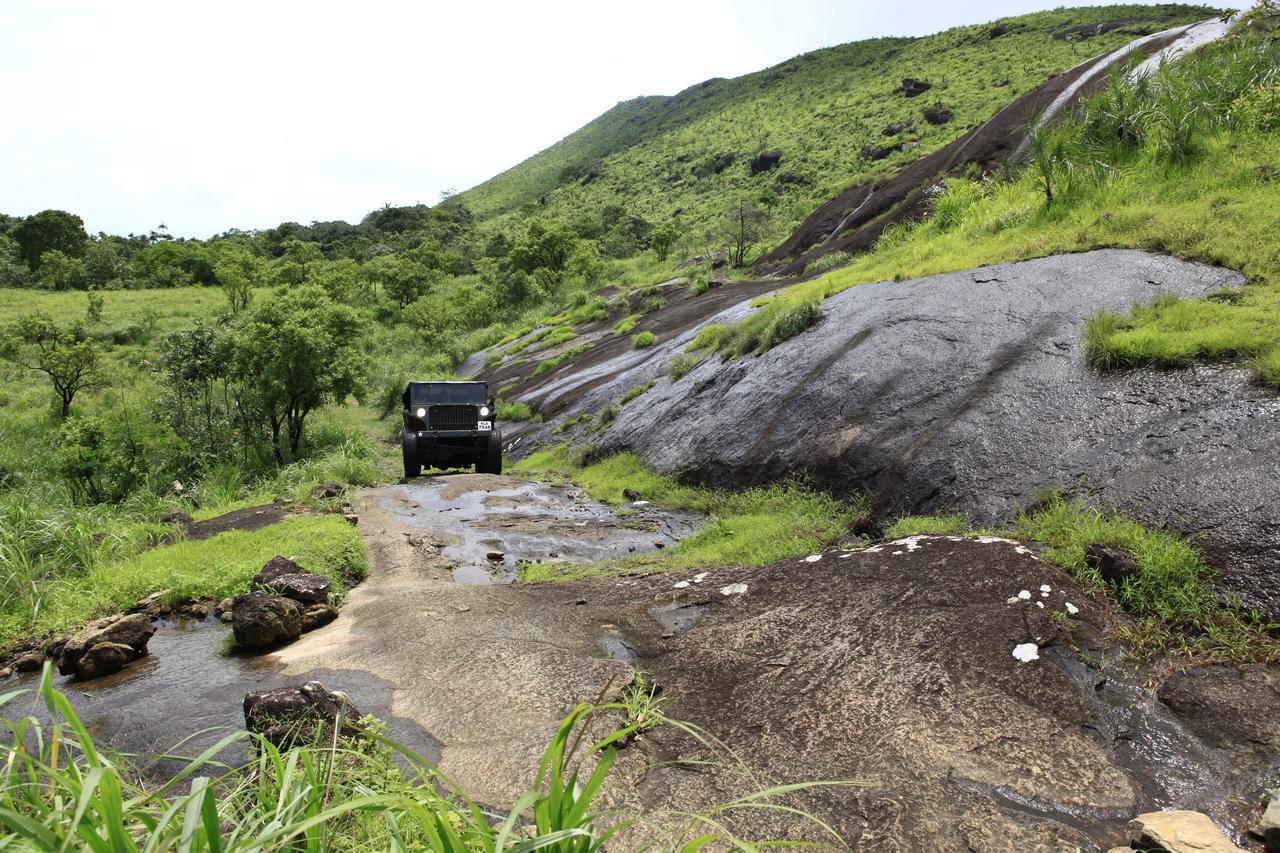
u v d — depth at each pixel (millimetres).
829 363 10914
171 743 4234
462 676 4836
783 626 5066
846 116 91438
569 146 183750
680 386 14547
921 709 3928
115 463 13477
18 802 1873
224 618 6680
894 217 22703
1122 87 13484
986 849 2930
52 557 7973
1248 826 3016
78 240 82812
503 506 11367
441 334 40844
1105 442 6836
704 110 141125
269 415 17688
